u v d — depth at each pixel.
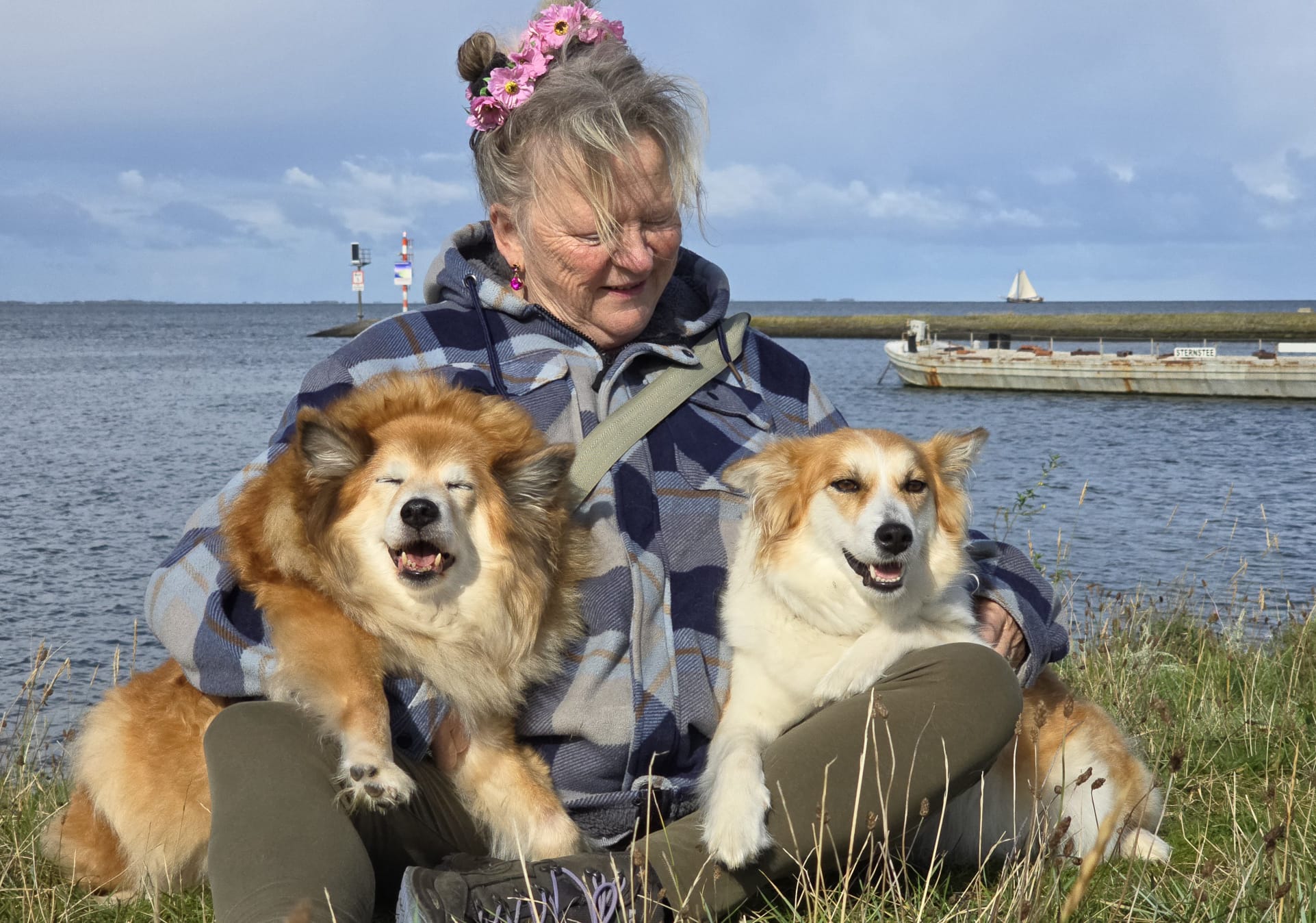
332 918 2.05
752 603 3.12
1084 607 7.25
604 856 2.42
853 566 3.14
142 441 19.64
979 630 3.27
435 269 3.42
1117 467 15.91
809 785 2.49
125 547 10.62
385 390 3.02
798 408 3.60
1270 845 2.62
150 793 2.74
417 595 2.77
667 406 3.18
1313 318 56.47
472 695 2.77
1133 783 3.27
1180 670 5.23
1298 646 5.46
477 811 2.82
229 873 2.15
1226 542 10.52
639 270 3.09
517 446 2.93
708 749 2.91
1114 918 2.54
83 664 7.02
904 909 2.55
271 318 159.12
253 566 2.76
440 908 2.17
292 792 2.30
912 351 32.66
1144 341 53.75
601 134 2.96
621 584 2.88
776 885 2.67
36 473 15.57
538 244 3.14
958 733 2.50
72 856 2.98
